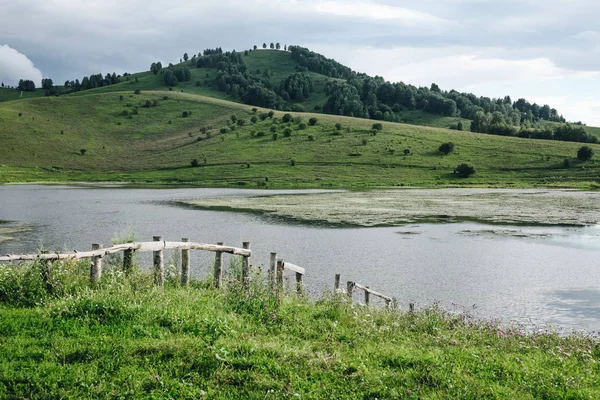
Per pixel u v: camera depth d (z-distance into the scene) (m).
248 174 141.50
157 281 13.74
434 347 10.59
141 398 7.20
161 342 8.85
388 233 45.31
